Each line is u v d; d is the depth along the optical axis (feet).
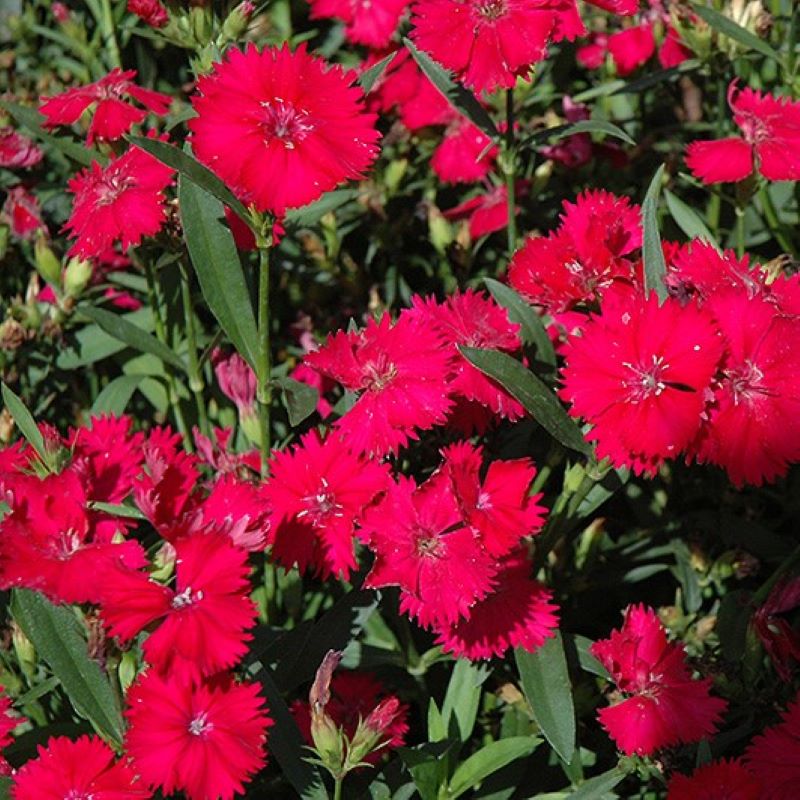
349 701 1.49
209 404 1.91
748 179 1.74
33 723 1.57
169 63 2.31
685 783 1.35
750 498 1.84
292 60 1.40
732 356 1.35
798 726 1.38
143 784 1.23
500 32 1.51
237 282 1.53
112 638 1.24
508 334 1.50
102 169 1.66
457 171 2.00
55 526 1.27
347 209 2.10
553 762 1.59
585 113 2.02
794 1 1.87
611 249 1.52
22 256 2.09
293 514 1.40
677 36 1.98
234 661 1.20
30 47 2.35
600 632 1.77
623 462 1.33
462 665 1.52
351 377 1.42
